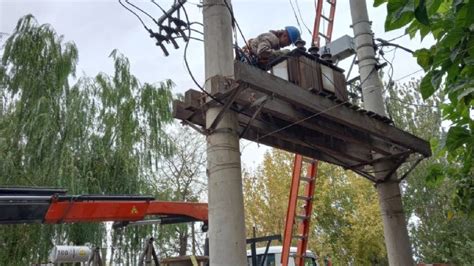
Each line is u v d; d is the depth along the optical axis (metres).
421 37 2.61
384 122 5.56
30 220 6.41
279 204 21.06
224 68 4.52
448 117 3.28
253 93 4.46
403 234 6.00
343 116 5.00
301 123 4.91
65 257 7.83
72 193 10.81
